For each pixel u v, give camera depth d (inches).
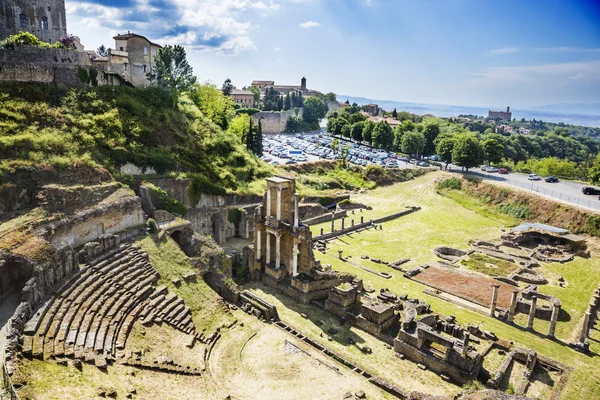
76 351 1245.7
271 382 1462.8
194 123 3570.4
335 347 1722.4
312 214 3705.7
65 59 2866.6
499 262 2822.3
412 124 7160.4
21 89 2514.8
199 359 1501.0
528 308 2164.1
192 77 4069.9
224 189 3034.0
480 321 2028.8
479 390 1389.0
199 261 2078.0
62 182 2025.1
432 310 2098.9
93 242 1815.9
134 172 2608.3
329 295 2018.9
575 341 1889.8
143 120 3043.8
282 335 1770.4
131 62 3663.9
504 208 4082.2
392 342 1766.7
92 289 1576.0
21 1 3629.4
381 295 2153.1
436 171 5231.3
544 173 5782.5
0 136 2063.2
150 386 1245.7
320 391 1433.3
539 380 1617.9
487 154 5334.6
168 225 2215.8
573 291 2436.0
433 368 1615.4
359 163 5541.3
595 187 4212.6
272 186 2214.6
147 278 1806.1
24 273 1451.8
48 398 1023.6
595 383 1603.1
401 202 4345.5
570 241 3189.0
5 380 1034.1
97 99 2881.4
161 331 1563.7
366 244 3102.9
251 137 4643.2
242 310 1947.6
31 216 1720.0
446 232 3467.0
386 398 1432.1
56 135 2313.0
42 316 1333.7
